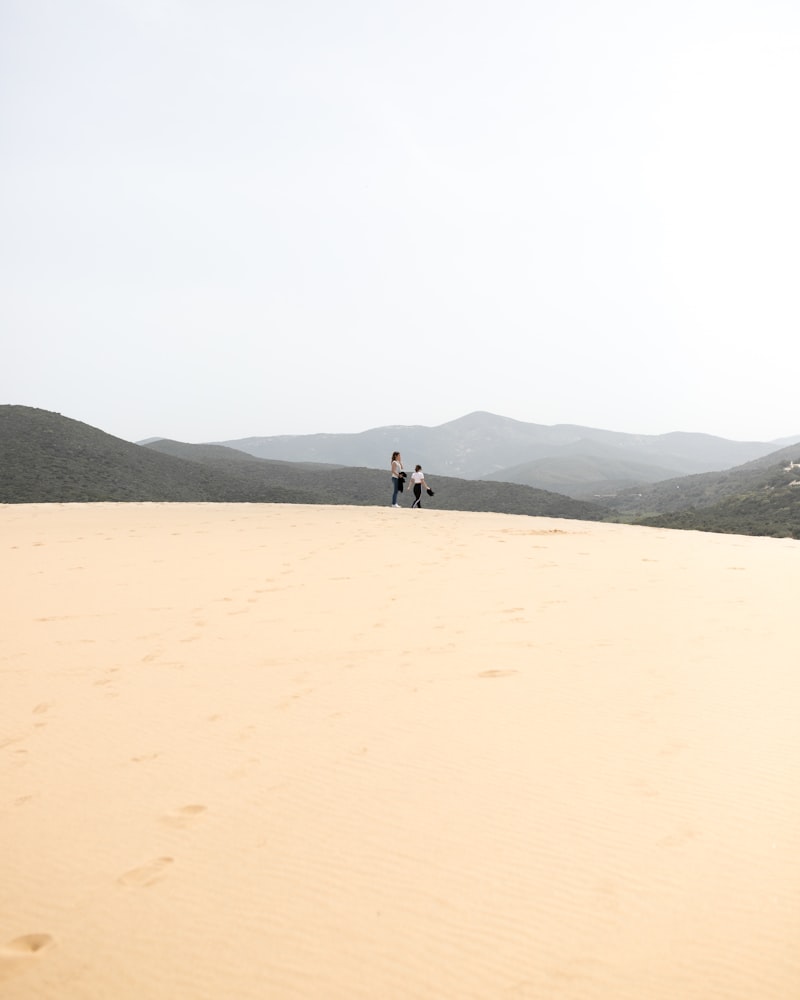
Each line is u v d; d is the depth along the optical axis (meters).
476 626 6.65
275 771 3.83
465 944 2.58
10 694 4.98
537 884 2.87
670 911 2.71
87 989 2.44
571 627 6.58
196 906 2.79
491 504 119.25
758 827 3.22
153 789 3.67
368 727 4.36
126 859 3.09
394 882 2.90
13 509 19.59
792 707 4.52
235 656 5.79
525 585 8.62
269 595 8.05
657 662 5.49
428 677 5.23
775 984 2.39
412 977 2.45
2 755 4.07
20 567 9.66
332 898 2.81
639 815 3.34
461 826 3.27
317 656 5.78
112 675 5.36
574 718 4.44
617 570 9.73
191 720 4.52
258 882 2.92
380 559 10.68
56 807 3.52
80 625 6.74
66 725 4.46
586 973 2.45
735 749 3.97
